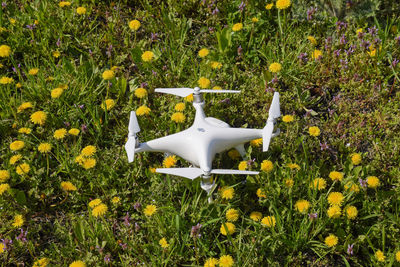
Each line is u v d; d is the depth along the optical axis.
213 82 2.79
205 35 2.99
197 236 2.36
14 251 2.45
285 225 2.46
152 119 2.73
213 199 2.52
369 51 2.83
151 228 2.45
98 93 2.76
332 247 2.44
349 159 2.55
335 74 2.88
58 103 2.72
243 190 2.55
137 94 2.67
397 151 2.60
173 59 2.88
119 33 2.99
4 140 2.66
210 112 2.71
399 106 2.74
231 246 2.42
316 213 2.38
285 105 2.77
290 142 2.65
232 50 2.91
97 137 2.67
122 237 2.46
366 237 2.39
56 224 2.50
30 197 2.54
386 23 2.99
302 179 2.51
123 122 2.72
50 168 2.61
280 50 2.95
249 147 2.54
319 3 3.03
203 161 2.35
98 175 2.55
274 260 2.43
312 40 2.87
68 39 2.93
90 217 2.42
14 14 2.98
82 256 2.42
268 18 3.00
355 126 2.71
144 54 2.76
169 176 2.54
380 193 2.48
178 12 3.05
